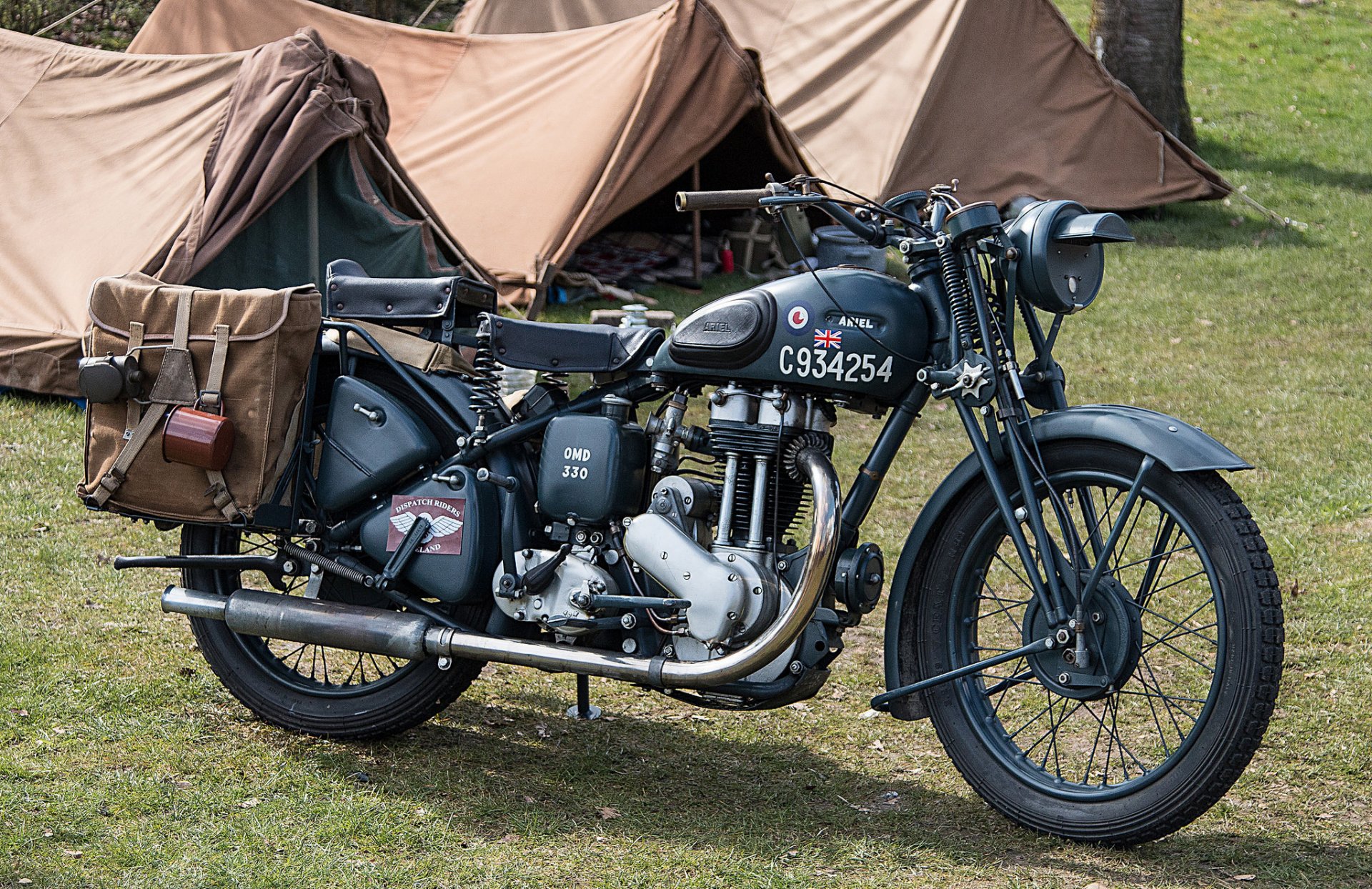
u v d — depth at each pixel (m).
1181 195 13.04
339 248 8.05
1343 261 11.55
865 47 12.55
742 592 3.17
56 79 8.50
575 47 10.77
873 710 4.09
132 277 3.59
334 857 3.02
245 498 3.44
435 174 10.30
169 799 3.26
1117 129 12.93
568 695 4.13
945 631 3.40
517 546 3.43
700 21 10.06
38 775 3.34
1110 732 3.91
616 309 9.83
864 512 3.38
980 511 3.36
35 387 7.07
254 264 7.72
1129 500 3.10
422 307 3.68
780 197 3.24
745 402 3.31
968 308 3.31
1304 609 4.81
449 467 3.52
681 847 3.16
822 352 3.23
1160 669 4.36
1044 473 3.22
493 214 9.77
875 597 3.33
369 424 3.56
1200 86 19.34
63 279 7.27
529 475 3.56
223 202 7.42
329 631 3.49
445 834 3.16
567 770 3.58
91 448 3.52
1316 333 9.49
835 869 3.07
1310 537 5.60
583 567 3.34
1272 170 15.26
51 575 4.79
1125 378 8.44
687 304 10.20
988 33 12.47
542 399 3.58
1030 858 3.14
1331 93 18.94
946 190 3.39
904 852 3.16
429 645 3.42
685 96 10.05
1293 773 3.60
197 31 11.59
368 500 3.62
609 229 12.34
